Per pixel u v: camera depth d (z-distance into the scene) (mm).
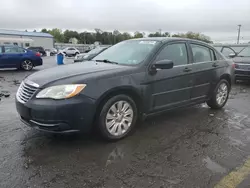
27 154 3129
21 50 13828
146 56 3967
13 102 5820
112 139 3545
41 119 3113
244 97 7012
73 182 2568
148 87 3832
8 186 2469
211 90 5160
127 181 2602
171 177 2695
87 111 3207
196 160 3090
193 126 4336
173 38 4508
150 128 4176
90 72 3455
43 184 2520
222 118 4848
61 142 3494
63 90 3115
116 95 3504
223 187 2539
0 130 3896
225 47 11375
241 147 3510
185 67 4418
